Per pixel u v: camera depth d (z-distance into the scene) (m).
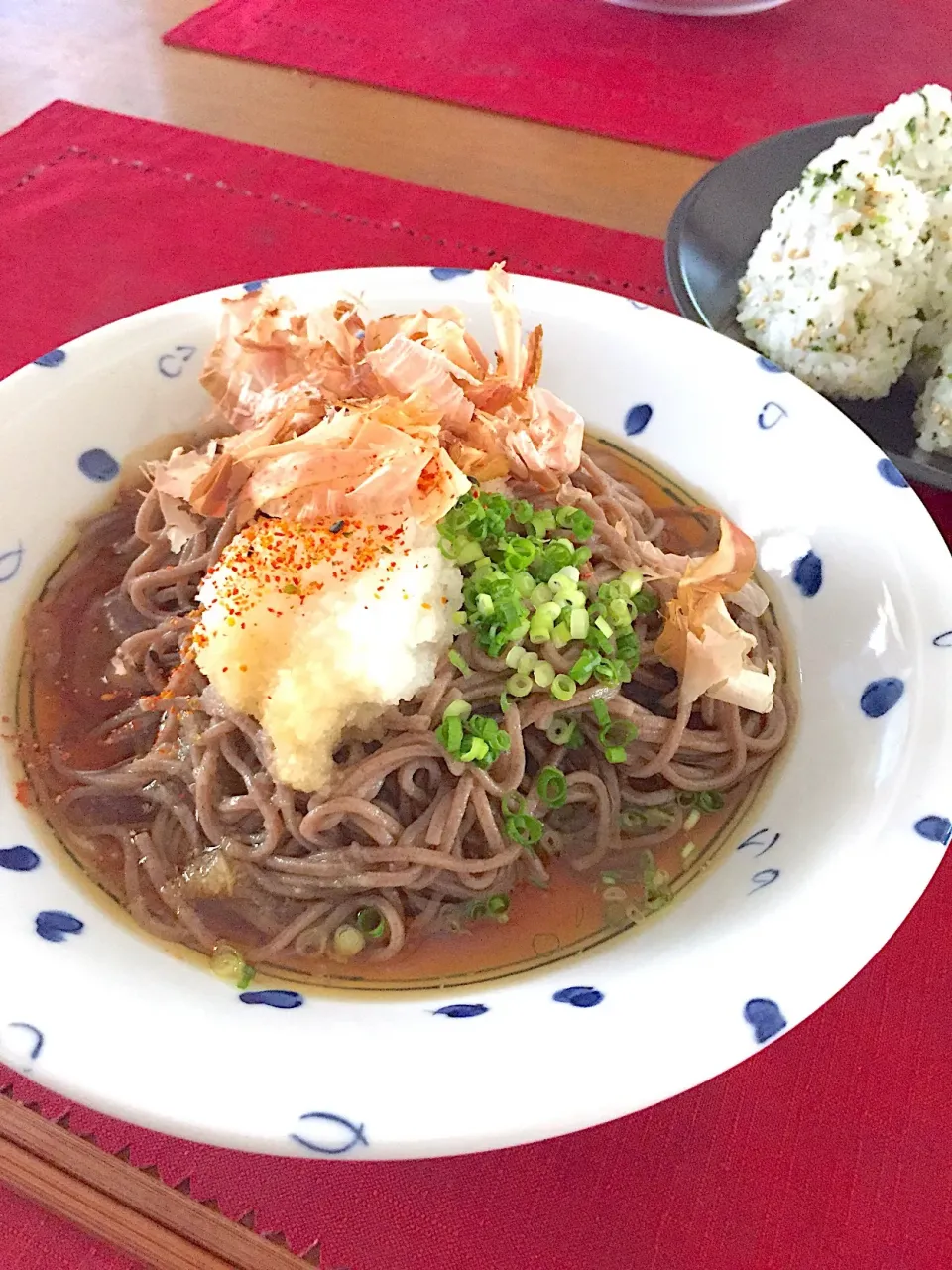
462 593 0.24
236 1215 0.19
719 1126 0.20
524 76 0.44
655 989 0.18
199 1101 0.16
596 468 0.29
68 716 0.25
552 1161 0.20
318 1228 0.19
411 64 0.44
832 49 0.47
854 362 0.32
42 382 0.27
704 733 0.25
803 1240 0.19
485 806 0.24
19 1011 0.17
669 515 0.29
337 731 0.23
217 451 0.28
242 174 0.39
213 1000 0.19
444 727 0.23
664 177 0.40
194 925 0.22
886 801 0.20
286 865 0.23
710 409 0.29
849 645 0.24
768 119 0.42
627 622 0.25
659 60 0.45
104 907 0.22
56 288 0.35
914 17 0.49
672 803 0.25
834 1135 0.20
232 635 0.23
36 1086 0.20
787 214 0.33
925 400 0.32
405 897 0.23
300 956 0.22
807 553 0.26
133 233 0.37
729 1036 0.17
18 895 0.20
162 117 0.41
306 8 0.47
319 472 0.24
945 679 0.22
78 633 0.27
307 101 0.42
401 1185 0.19
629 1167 0.20
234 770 0.25
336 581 0.23
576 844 0.25
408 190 0.39
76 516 0.27
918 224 0.32
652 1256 0.19
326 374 0.26
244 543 0.24
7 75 0.43
